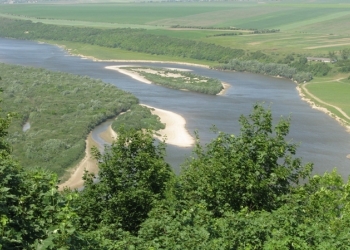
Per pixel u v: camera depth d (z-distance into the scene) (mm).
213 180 21281
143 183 22203
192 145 62438
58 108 77875
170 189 21625
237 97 91750
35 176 15547
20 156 56812
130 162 22922
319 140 65312
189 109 81438
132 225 21547
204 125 71812
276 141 22469
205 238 16438
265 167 22031
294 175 22562
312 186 22766
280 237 16906
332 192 21953
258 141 22016
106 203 21672
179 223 17297
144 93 93938
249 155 22125
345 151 61219
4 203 14023
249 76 118438
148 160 22797
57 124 70000
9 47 159625
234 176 20984
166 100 88062
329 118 77312
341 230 18797
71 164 56000
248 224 17578
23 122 71562
